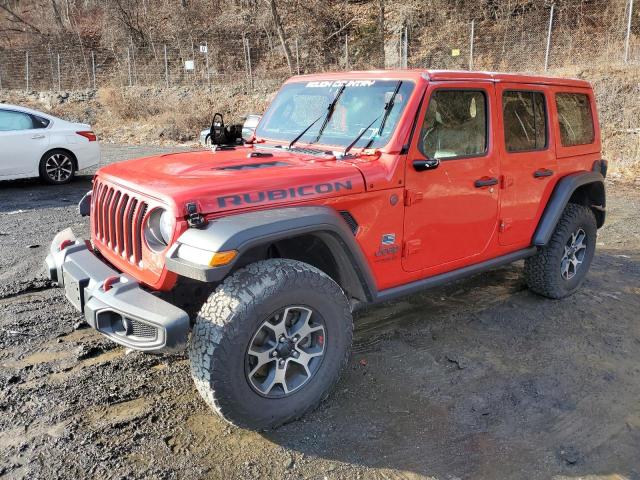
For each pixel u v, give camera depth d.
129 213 3.15
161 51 29.92
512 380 3.60
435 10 24.89
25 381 3.46
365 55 25.64
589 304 4.85
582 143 4.95
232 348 2.72
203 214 2.80
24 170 9.65
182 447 2.89
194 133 19.08
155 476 2.68
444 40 23.66
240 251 2.69
